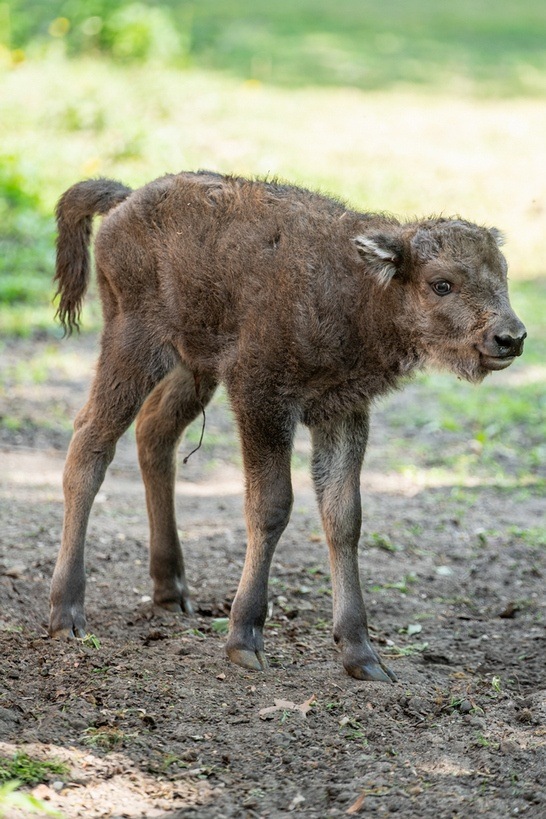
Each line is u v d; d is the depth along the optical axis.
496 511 20.31
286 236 12.62
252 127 42.22
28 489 19.11
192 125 41.34
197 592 15.35
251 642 12.55
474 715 11.61
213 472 21.73
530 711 11.66
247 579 12.66
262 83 49.50
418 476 22.03
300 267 12.38
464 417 25.50
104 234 13.88
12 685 11.49
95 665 12.16
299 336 12.24
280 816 9.46
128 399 13.57
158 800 9.62
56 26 47.44
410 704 11.74
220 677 12.12
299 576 16.27
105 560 16.14
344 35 61.22
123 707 11.17
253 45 56.12
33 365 25.59
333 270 12.38
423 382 27.80
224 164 37.53
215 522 18.62
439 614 15.48
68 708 10.99
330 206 13.11
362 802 9.64
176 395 14.22
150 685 11.70
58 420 22.88
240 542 17.62
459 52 60.03
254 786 9.98
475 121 47.34
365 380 12.63
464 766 10.43
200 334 13.17
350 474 12.89
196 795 9.75
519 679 13.05
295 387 12.45
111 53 47.34
